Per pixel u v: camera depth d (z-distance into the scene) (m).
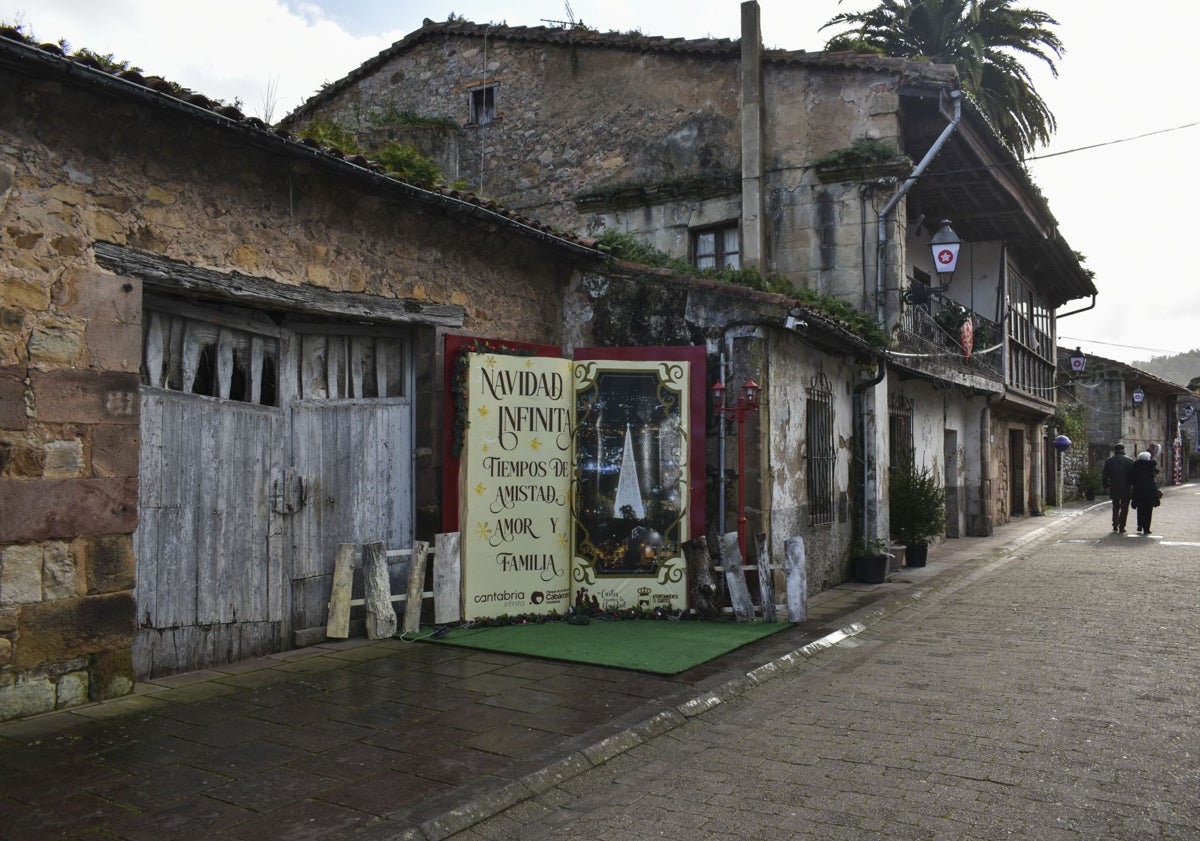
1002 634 8.13
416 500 8.17
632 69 13.92
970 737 5.13
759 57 12.81
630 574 8.41
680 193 13.41
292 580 7.21
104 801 4.04
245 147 6.43
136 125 5.80
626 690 6.00
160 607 6.22
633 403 8.58
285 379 7.23
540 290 9.57
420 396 8.16
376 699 5.72
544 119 14.52
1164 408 45.50
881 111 12.27
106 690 5.59
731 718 5.72
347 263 7.32
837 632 8.10
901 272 12.53
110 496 5.58
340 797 4.11
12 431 5.14
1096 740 5.01
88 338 5.51
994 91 22.94
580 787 4.52
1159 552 14.30
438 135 14.80
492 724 5.23
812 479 10.55
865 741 5.13
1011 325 19.34
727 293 9.13
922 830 3.85
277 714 5.38
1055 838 3.75
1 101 5.13
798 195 12.65
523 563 8.20
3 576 5.09
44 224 5.33
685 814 4.12
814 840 3.79
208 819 3.86
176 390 6.37
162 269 5.93
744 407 8.77
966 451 18.22
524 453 8.25
